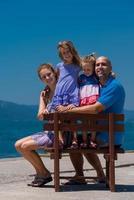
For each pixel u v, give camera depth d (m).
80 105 5.54
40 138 5.61
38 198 5.06
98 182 6.00
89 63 5.53
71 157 5.84
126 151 11.27
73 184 5.87
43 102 5.86
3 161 8.89
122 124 5.32
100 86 5.54
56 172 5.41
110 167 5.37
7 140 61.41
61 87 5.61
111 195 5.21
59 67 5.75
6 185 5.95
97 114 5.36
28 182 6.20
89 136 5.44
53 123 5.37
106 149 5.39
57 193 5.33
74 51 5.63
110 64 5.51
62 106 5.50
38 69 5.85
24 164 8.32
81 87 5.59
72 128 5.35
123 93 5.50
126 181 6.25
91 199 4.99
